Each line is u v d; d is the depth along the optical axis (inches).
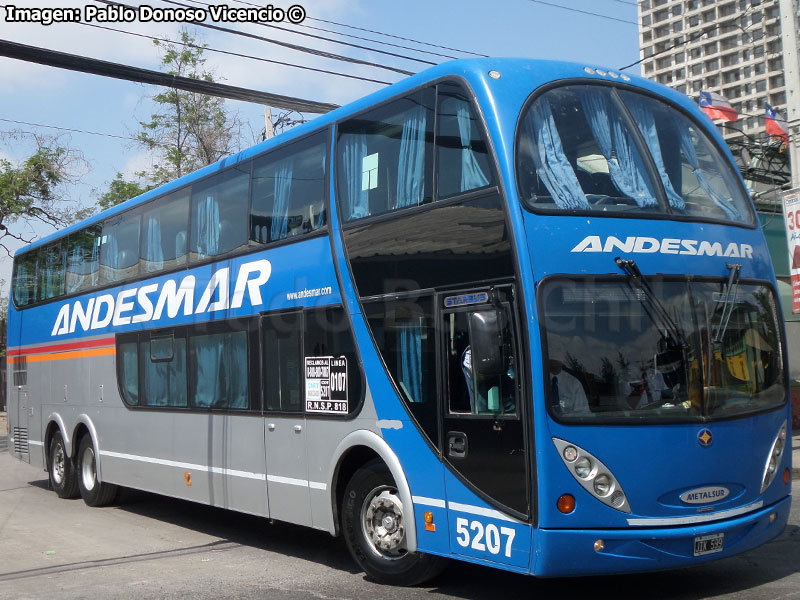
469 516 251.3
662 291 249.4
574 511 230.1
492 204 247.8
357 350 296.5
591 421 233.1
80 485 518.9
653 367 242.8
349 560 334.0
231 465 366.0
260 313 350.3
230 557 348.8
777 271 771.4
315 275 320.2
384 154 295.3
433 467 264.5
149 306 441.4
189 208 412.2
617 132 266.8
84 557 359.3
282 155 348.5
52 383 556.4
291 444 328.5
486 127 252.8
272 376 341.1
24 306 612.4
